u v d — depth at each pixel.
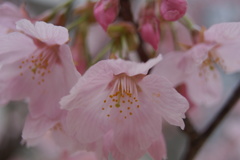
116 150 0.14
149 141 0.14
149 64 0.13
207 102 0.18
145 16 0.15
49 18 0.16
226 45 0.16
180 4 0.14
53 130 0.16
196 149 0.18
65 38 0.14
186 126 0.18
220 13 0.31
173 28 0.17
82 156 0.19
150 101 0.14
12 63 0.16
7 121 0.26
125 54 0.15
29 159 0.26
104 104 0.15
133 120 0.14
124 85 0.14
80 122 0.14
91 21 0.17
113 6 0.15
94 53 0.24
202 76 0.17
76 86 0.13
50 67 0.15
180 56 0.16
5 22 0.15
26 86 0.16
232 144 0.30
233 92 0.18
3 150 0.25
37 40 0.15
